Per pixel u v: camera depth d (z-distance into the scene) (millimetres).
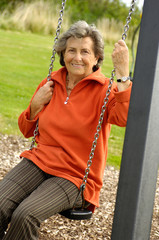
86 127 2256
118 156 5051
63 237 2980
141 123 1791
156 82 1758
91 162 2191
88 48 2346
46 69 8625
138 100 1804
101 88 2311
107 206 3645
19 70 8336
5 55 9352
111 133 5898
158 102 1783
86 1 17469
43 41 11453
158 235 3160
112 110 2209
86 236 3045
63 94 2398
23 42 10945
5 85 7289
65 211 2234
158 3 1748
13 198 2201
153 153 1812
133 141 1818
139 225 1823
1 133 5266
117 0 17953
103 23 13055
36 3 13430
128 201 1826
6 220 2174
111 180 4324
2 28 12344
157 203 3840
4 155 4602
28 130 2582
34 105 2459
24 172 2322
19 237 2006
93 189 2268
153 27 1758
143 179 1798
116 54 2154
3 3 13805
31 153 2441
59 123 2291
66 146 2266
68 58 2355
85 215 2223
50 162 2279
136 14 13227
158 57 1746
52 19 13070
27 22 12758
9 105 6348
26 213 2006
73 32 2340
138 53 1811
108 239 3041
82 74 2395
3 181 2285
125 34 2170
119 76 2162
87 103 2293
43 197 2104
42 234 2979
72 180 2197
